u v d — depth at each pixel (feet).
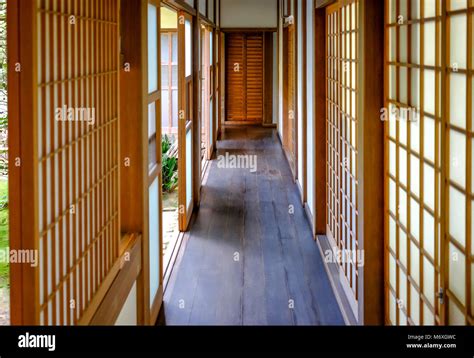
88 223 6.35
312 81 16.14
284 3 29.60
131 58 8.80
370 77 8.79
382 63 8.75
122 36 8.77
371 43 8.72
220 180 23.52
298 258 14.14
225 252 14.65
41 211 4.82
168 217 18.97
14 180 4.54
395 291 8.39
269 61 39.11
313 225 15.83
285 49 29.86
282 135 31.04
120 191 8.98
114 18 7.57
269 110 39.68
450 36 5.62
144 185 9.12
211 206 19.40
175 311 11.03
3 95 7.28
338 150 13.02
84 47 6.10
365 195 9.01
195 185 18.97
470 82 5.08
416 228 7.31
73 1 5.64
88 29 6.24
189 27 19.07
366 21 8.70
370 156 8.95
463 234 5.43
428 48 6.61
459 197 5.50
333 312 10.89
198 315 10.83
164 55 31.78
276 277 12.85
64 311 5.46
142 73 8.86
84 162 6.16
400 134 8.03
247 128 39.04
